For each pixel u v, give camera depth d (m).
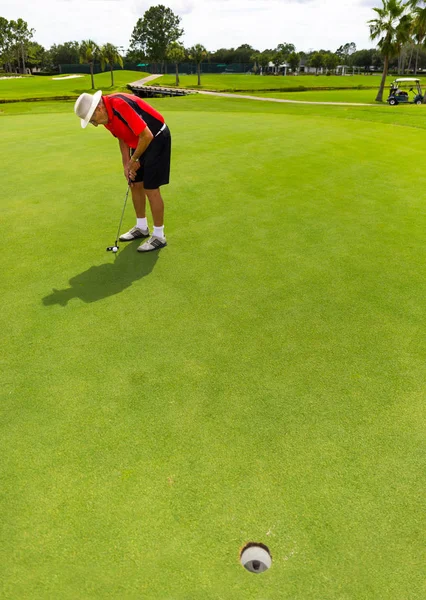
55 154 8.00
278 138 10.16
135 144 3.92
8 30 107.25
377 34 34.69
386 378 2.63
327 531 1.76
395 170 7.48
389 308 3.37
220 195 5.88
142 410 2.34
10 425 2.23
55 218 4.96
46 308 3.24
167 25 87.44
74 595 1.53
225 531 1.75
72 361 2.70
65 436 2.17
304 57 119.50
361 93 45.22
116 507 1.84
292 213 5.29
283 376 2.62
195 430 2.23
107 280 3.67
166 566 1.63
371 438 2.21
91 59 54.94
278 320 3.18
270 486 1.94
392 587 1.58
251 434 2.21
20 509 1.82
